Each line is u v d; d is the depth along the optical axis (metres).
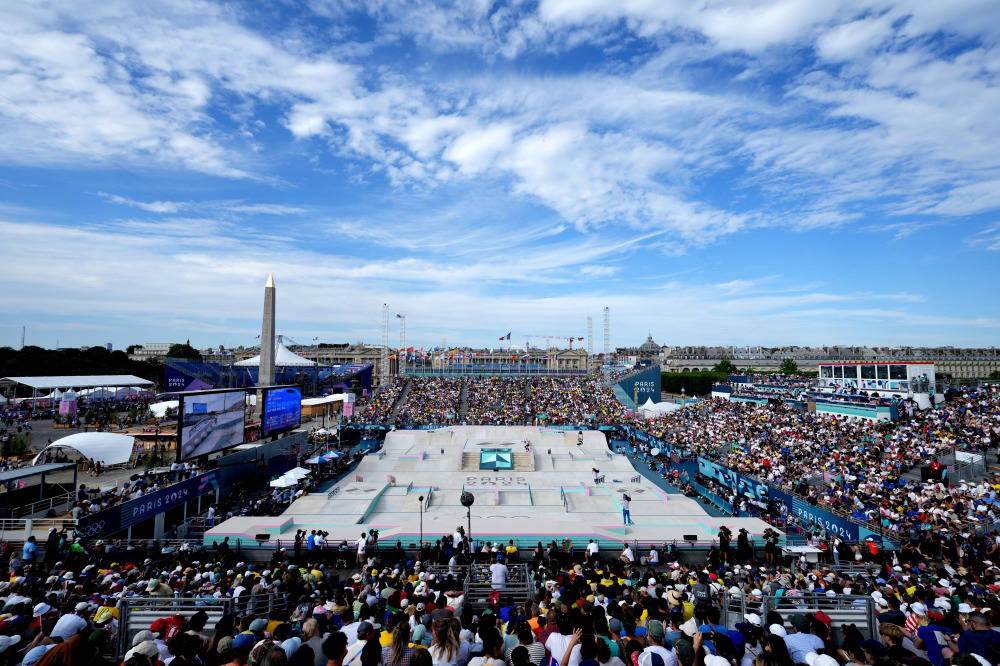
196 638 7.40
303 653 5.95
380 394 81.56
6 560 20.84
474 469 42.31
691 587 15.01
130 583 15.59
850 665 7.21
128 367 109.69
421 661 6.07
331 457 42.31
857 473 32.22
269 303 50.62
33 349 97.75
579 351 156.75
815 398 53.22
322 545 23.48
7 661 7.91
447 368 106.31
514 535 24.50
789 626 10.16
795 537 25.84
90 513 23.41
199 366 69.19
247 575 16.22
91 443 34.47
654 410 67.75
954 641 8.48
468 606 11.42
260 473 39.22
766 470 36.38
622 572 18.36
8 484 25.91
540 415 67.62
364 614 11.23
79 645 6.59
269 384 49.94
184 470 33.09
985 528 22.62
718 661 6.34
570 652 7.04
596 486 36.28
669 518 29.56
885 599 12.12
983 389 48.59
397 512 31.14
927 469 29.80
